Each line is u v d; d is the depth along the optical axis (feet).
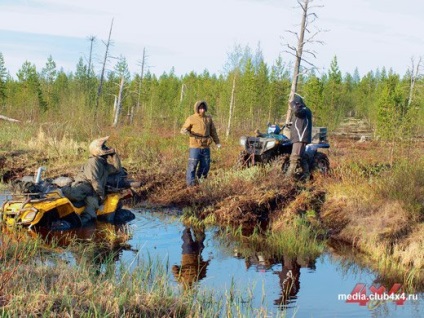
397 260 24.80
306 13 65.67
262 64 131.23
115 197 30.68
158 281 19.52
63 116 70.08
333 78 131.95
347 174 36.78
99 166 30.32
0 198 34.32
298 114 36.19
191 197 35.22
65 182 30.50
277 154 40.09
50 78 177.37
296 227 28.99
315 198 32.40
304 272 23.25
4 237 23.32
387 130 43.91
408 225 26.84
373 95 166.81
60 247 24.41
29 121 78.33
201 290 19.93
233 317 17.56
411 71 127.34
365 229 27.63
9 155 50.47
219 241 27.66
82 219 29.43
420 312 18.92
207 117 37.91
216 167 45.78
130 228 29.19
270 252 26.17
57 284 17.40
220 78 127.24
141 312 16.48
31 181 28.66
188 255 24.86
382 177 33.06
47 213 27.96
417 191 29.09
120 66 133.80
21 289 16.44
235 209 31.91
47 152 52.75
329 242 28.12
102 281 19.24
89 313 15.48
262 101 127.34
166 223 30.91
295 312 18.44
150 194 37.55
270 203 32.76
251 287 20.83
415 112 43.24
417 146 39.86
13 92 175.63
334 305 19.34
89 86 146.41
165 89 161.68
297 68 66.69
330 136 111.04
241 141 40.88
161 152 51.62
